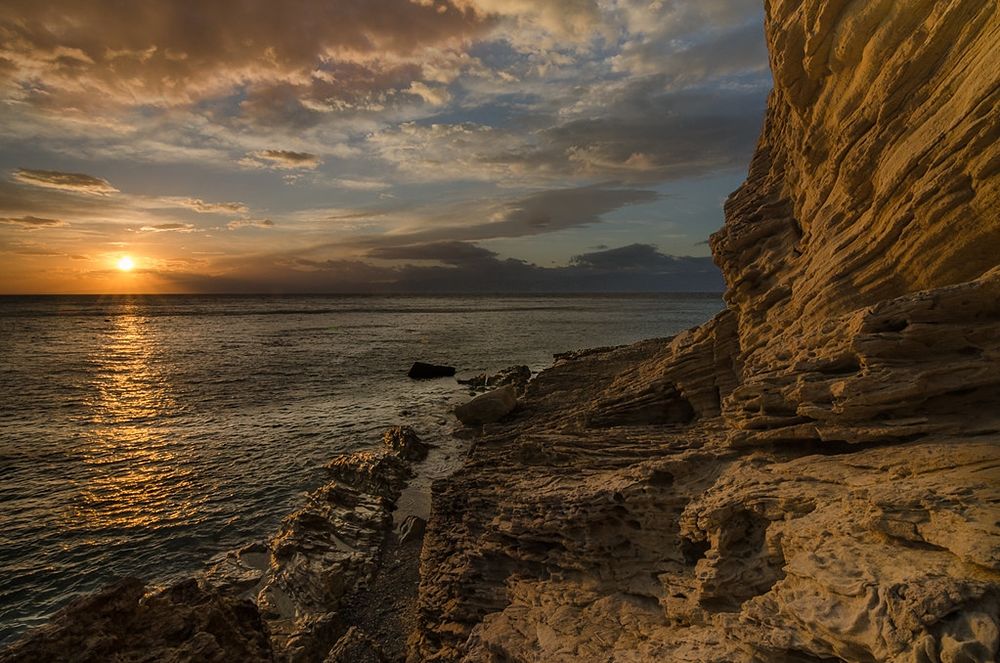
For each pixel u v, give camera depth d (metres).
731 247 18.78
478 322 162.12
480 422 41.25
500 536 16.36
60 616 9.82
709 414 19.03
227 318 183.00
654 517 13.20
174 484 31.80
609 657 10.41
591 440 19.27
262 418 47.22
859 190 13.12
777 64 15.71
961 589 6.32
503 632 12.96
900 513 8.05
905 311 10.56
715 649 8.73
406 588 21.03
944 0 10.25
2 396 55.59
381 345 102.12
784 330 15.42
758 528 10.84
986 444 8.91
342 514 26.02
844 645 7.06
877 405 10.55
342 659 16.53
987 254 10.38
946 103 10.58
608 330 131.25
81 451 37.78
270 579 21.36
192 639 10.57
